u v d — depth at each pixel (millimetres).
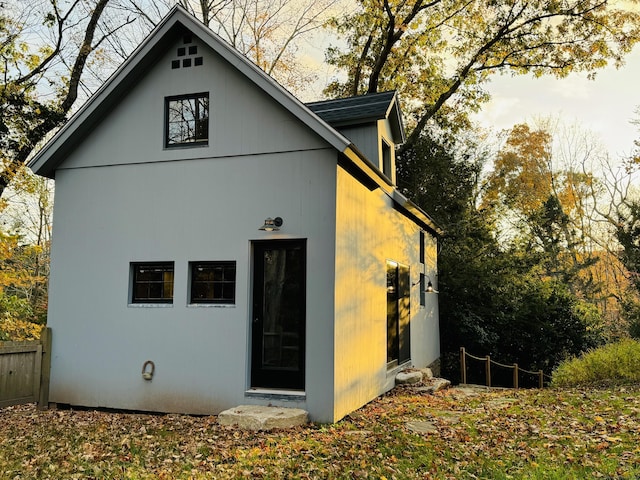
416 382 11492
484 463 5484
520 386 18812
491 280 18391
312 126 7902
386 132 12133
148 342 8617
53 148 9094
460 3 20328
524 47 20750
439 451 5992
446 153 21406
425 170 20469
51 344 9117
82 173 9320
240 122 8586
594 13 19516
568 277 27016
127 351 8711
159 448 6344
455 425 7398
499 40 20953
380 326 10234
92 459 5941
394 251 11680
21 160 15961
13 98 15219
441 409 8773
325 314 7809
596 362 12258
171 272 8836
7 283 14891
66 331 9070
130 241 8914
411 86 22125
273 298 8281
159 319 8609
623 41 19500
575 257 29891
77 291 9086
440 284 18266
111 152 9195
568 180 32375
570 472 4992
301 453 5984
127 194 9023
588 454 5586
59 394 8984
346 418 7926
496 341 18375
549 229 29188
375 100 11609
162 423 7688
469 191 21047
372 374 9609
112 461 5863
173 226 8727
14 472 5551
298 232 8078
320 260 7934
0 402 8234
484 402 9492
